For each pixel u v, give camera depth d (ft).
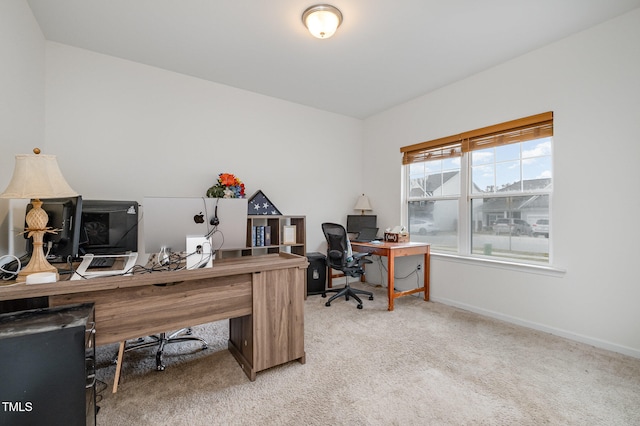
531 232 9.66
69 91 9.09
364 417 5.25
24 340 3.49
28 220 4.93
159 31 8.34
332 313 10.68
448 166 12.26
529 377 6.52
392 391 6.02
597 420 5.15
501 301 10.04
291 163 13.69
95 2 7.13
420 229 13.42
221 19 7.79
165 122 10.66
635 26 7.35
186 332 9.02
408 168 13.97
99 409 5.40
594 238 8.07
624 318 7.55
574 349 7.82
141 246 10.18
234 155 12.14
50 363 3.61
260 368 6.50
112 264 6.02
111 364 7.14
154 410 5.42
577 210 8.39
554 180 8.87
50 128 8.82
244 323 6.93
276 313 6.73
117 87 9.81
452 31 8.25
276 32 8.37
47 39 8.73
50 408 3.62
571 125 8.48
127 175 10.00
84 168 9.34
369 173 15.56
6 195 4.60
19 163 4.80
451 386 6.19
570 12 7.43
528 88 9.38
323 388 6.12
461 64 10.15
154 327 5.47
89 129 9.39
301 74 10.95
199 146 11.33
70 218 5.53
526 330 9.11
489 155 10.78
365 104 13.92
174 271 5.56
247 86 12.00
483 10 7.35
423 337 8.62
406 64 10.14
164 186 10.65
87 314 4.21
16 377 3.47
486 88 10.52
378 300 12.37
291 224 13.62
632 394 5.87
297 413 5.36
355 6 7.20
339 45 9.00
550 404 5.59
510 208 10.23
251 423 5.10
